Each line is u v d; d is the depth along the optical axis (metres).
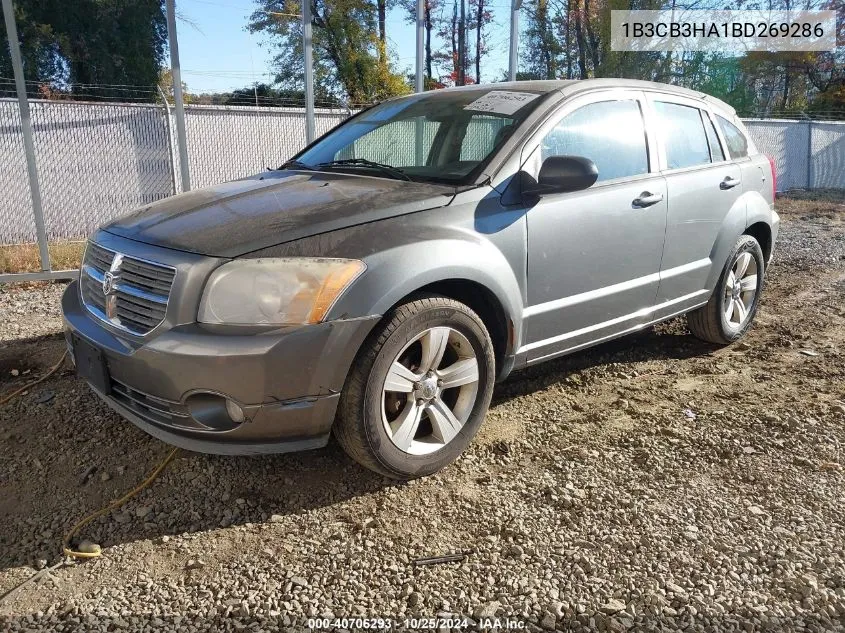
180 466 3.31
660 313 4.39
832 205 14.91
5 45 26.59
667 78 31.12
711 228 4.65
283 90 33.47
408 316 2.92
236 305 2.69
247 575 2.55
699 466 3.30
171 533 2.81
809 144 18.67
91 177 9.20
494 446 3.50
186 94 30.62
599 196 3.79
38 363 4.64
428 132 3.91
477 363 3.26
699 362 4.81
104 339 2.95
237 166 11.02
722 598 2.41
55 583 2.51
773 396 4.16
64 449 3.47
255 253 2.73
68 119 8.94
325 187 3.43
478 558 2.64
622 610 2.35
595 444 3.53
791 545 2.69
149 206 3.55
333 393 2.79
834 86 31.50
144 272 2.88
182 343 2.65
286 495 3.07
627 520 2.86
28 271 7.36
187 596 2.44
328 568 2.59
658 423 3.78
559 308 3.67
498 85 4.18
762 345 5.18
